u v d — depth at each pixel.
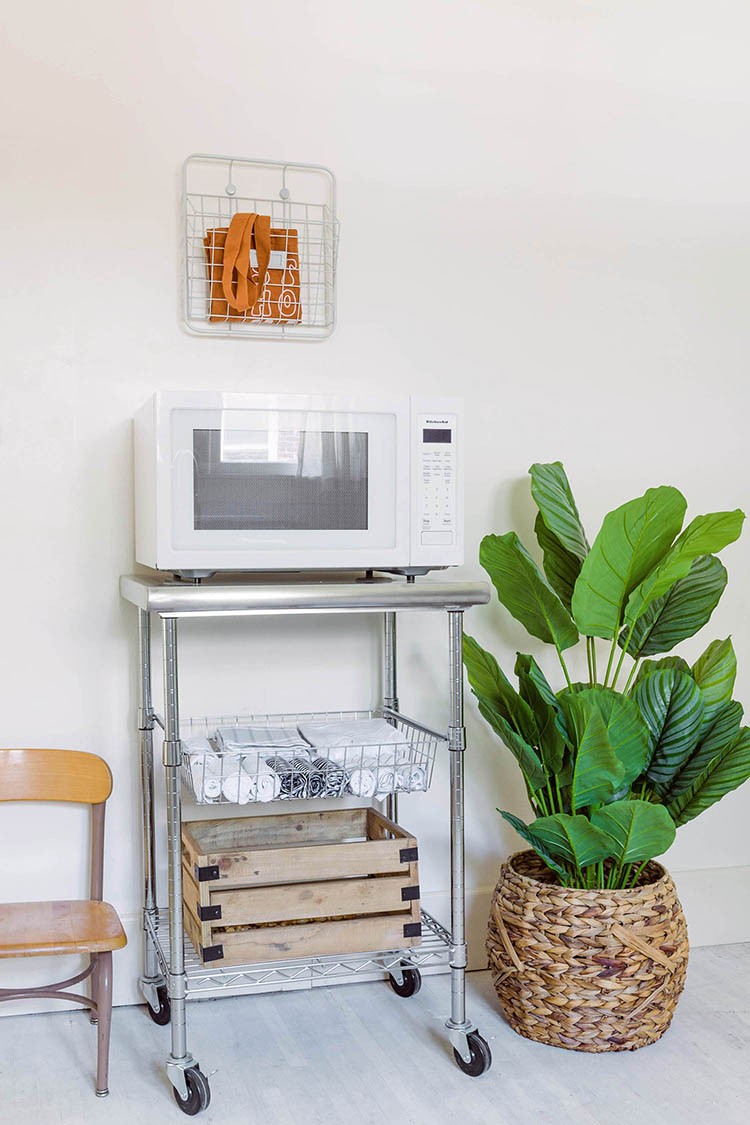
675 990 2.13
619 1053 2.10
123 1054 2.09
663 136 2.65
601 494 2.64
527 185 2.55
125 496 2.29
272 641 2.40
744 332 2.75
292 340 2.39
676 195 2.67
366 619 2.47
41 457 2.24
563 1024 2.09
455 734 2.08
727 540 2.04
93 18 2.24
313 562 2.03
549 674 2.62
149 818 2.25
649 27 2.63
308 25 2.38
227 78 2.32
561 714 2.22
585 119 2.59
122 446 2.28
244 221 2.28
